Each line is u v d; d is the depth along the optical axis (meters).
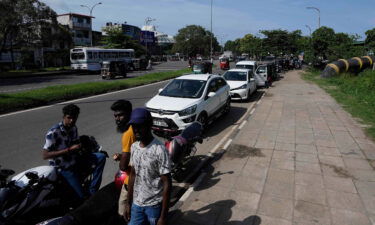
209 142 7.59
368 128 8.30
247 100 14.07
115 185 3.75
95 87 16.53
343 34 32.06
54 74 32.25
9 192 3.09
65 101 13.47
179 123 7.45
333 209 4.04
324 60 37.09
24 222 3.32
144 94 15.98
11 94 13.08
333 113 10.47
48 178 3.51
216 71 37.62
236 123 9.70
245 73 14.36
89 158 4.10
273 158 5.99
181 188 4.95
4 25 30.92
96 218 3.15
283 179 4.99
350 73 25.05
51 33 37.88
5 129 8.35
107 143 7.24
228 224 3.71
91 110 11.30
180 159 4.98
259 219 3.81
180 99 8.09
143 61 41.38
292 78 25.70
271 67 22.16
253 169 5.44
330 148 6.59
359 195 4.42
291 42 42.66
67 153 3.63
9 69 37.25
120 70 27.12
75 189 3.78
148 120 2.41
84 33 58.75
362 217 3.85
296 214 3.92
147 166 2.46
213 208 4.09
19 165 5.73
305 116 10.01
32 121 9.35
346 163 5.69
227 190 4.62
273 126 8.65
